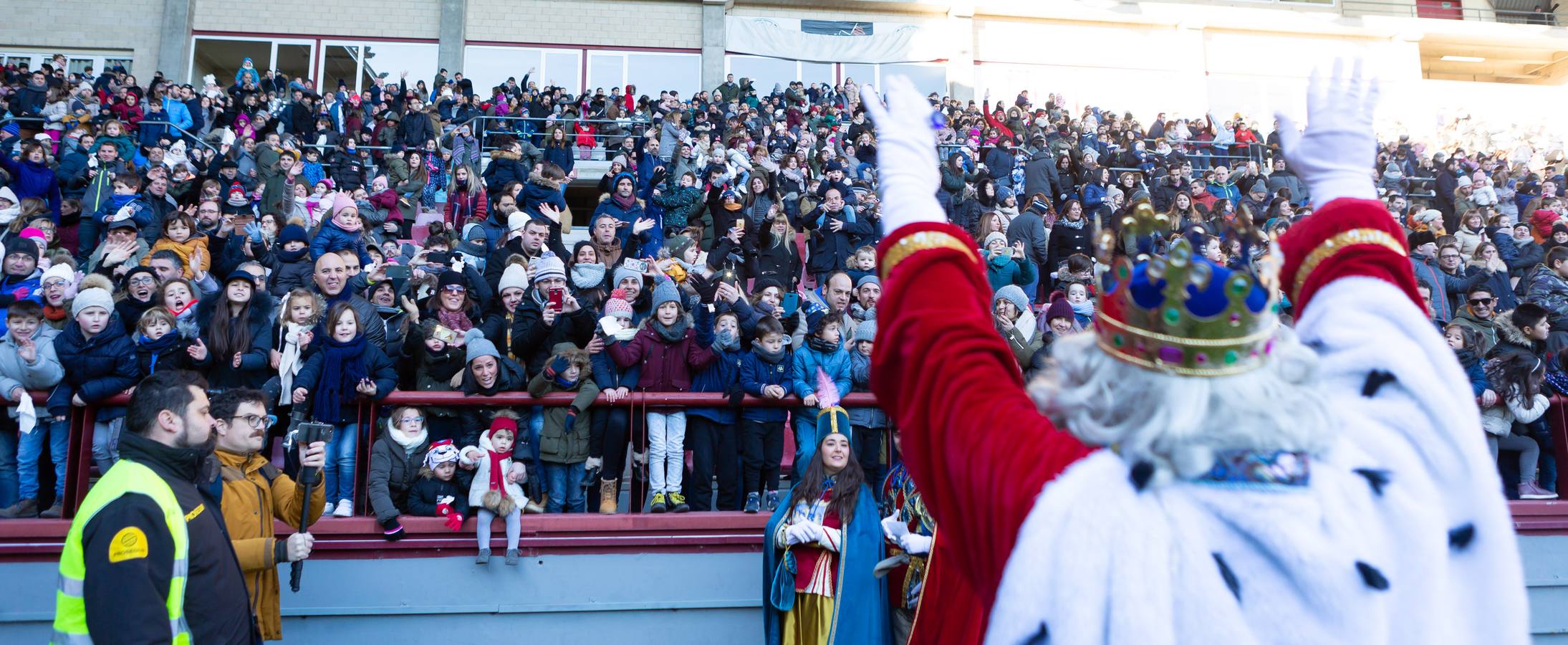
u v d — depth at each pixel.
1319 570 0.84
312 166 12.97
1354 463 0.92
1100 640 0.85
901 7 21.98
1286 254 1.21
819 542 4.25
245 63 17.28
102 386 4.59
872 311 7.25
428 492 4.71
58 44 19.64
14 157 10.66
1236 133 18.34
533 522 4.68
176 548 2.92
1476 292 7.15
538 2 21.20
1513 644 0.93
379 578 4.55
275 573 3.82
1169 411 0.88
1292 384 0.93
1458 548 0.95
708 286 7.19
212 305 5.27
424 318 6.66
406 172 13.28
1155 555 0.86
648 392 5.07
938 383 1.00
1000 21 22.48
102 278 5.49
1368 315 1.05
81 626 2.80
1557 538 5.05
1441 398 0.98
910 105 1.18
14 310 4.70
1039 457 0.94
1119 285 0.94
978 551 0.98
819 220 11.18
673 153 13.95
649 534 4.73
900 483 4.41
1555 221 12.83
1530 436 5.57
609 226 8.27
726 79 20.02
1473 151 19.53
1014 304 6.88
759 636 4.69
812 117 17.53
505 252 7.52
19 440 4.79
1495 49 24.23
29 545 4.39
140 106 14.66
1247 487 0.88
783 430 5.23
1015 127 17.62
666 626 4.66
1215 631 0.83
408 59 20.73
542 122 16.70
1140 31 22.84
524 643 4.57
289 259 7.48
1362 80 1.23
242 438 3.75
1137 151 15.81
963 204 12.67
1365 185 1.18
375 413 4.92
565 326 5.39
